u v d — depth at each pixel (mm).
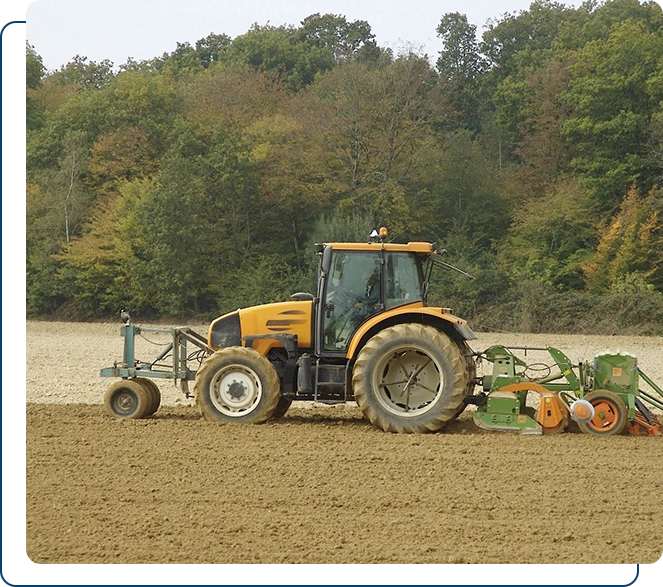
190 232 123125
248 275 124438
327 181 129375
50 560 18312
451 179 134875
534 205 127562
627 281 113125
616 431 30750
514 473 25359
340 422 34219
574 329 110375
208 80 156500
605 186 125438
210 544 19250
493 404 31359
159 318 127438
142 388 34156
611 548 19312
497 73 158875
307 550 18906
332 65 162250
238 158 129250
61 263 130625
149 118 141500
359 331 32031
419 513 21531
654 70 127000
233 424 32375
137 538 19625
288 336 33344
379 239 33656
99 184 138875
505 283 119250
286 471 25406
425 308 32750
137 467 25844
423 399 31672
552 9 162625
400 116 129250
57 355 65250
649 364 64250
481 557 18609
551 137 136000
